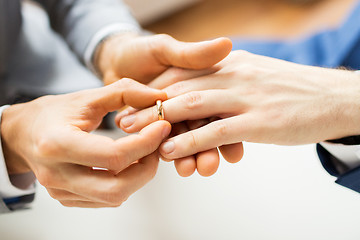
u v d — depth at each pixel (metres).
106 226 0.65
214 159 0.59
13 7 0.76
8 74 0.81
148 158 0.58
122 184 0.55
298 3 1.54
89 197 0.56
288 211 0.65
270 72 0.62
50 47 0.86
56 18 0.81
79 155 0.54
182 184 0.69
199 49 0.61
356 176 0.61
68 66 0.86
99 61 0.75
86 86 0.84
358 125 0.60
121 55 0.68
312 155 0.70
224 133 0.59
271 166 0.70
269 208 0.65
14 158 0.60
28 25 0.86
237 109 0.61
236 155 0.61
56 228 0.65
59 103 0.58
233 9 1.59
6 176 0.60
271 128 0.60
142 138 0.55
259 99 0.61
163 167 0.72
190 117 0.61
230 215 0.65
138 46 0.66
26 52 0.83
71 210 0.67
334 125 0.60
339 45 0.83
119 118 0.63
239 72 0.63
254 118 0.60
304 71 0.62
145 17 1.60
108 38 0.74
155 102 0.62
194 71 0.64
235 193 0.67
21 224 0.65
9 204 0.63
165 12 1.61
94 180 0.55
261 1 1.61
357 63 0.82
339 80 0.61
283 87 0.61
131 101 0.60
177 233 0.64
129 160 0.55
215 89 0.62
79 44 0.77
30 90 0.82
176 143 0.59
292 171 0.69
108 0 0.79
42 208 0.67
